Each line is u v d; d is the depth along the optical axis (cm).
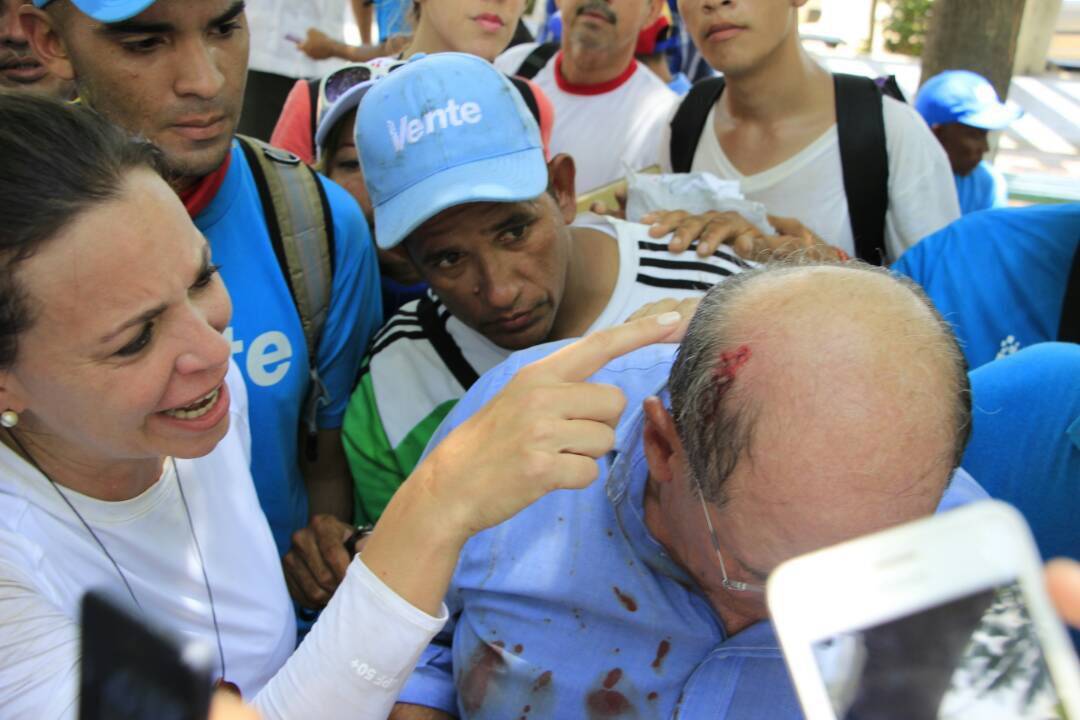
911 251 159
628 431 112
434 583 88
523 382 93
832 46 862
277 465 151
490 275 136
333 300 156
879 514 81
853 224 191
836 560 69
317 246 151
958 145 282
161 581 103
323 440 167
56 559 93
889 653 68
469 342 150
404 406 149
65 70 139
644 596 107
